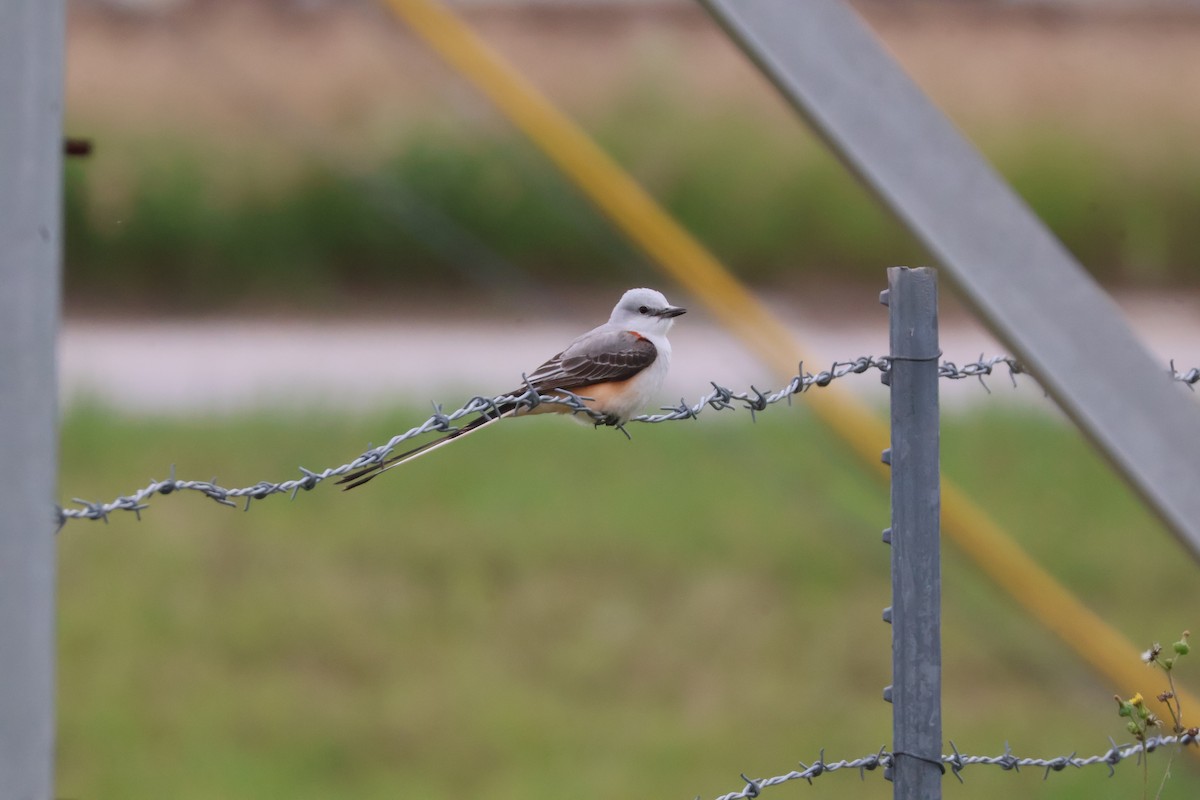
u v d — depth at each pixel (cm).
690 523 1442
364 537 1393
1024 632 1170
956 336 2273
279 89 2802
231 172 2622
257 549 1359
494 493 1517
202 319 2431
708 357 2086
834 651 1194
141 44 2959
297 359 2158
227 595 1259
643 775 996
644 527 1428
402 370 2086
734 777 1001
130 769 988
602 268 2583
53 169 391
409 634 1202
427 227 2555
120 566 1314
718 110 2970
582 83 3091
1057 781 1008
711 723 1077
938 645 530
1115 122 3048
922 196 448
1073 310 454
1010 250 450
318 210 2594
